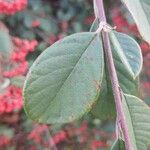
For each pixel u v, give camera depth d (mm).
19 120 1138
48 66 242
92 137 1317
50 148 1181
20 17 1224
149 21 235
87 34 247
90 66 242
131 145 258
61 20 1325
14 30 1228
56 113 239
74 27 1344
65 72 242
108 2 1319
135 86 304
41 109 239
